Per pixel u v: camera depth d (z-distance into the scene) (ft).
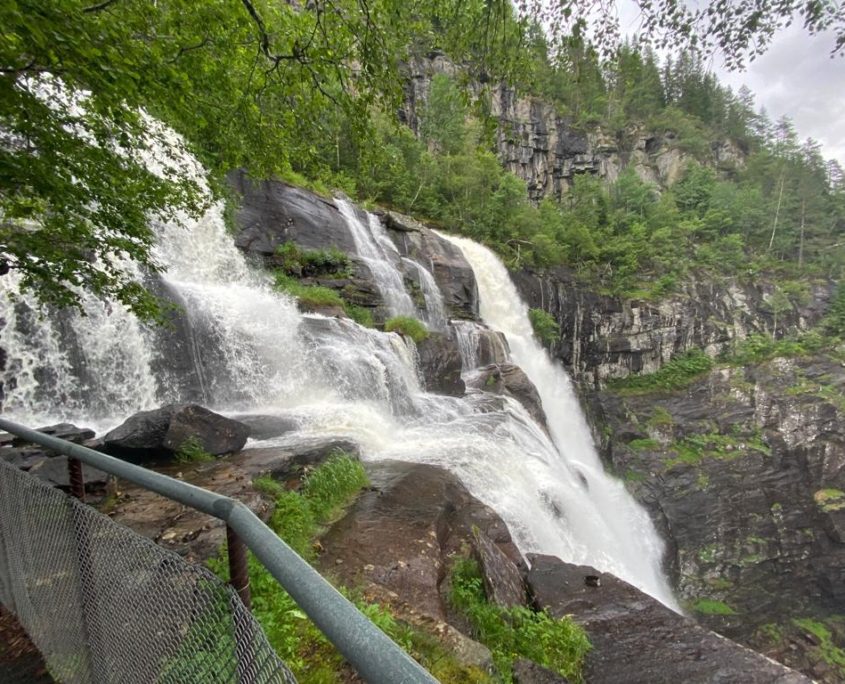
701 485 103.35
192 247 49.55
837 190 228.43
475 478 32.99
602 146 211.61
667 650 16.58
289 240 64.39
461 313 89.15
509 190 132.67
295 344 45.24
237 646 4.19
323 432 35.73
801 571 100.22
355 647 2.39
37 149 15.14
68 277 18.95
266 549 3.55
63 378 30.96
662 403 125.80
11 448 20.76
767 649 82.33
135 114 16.20
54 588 8.39
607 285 140.26
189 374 37.81
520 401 67.56
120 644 6.54
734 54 13.39
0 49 9.70
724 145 258.98
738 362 135.44
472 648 12.82
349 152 104.37
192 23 14.57
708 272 155.53
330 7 14.62
